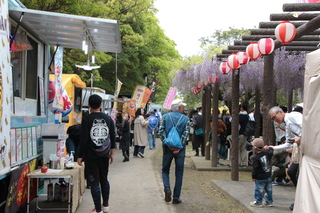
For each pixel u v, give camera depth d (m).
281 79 10.10
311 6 4.99
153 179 8.31
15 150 4.38
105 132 4.89
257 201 5.29
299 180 3.61
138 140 12.75
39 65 6.17
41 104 6.12
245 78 10.25
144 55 23.86
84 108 13.04
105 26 5.30
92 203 5.94
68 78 10.08
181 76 12.38
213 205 5.93
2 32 3.55
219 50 9.86
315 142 3.35
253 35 6.77
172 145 5.79
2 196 4.07
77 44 6.53
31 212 5.33
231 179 7.91
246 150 9.97
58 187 5.98
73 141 7.05
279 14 5.42
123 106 22.20
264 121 6.24
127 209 5.58
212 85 11.40
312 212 3.32
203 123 12.47
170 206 5.84
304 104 3.66
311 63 3.53
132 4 17.03
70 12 10.38
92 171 4.79
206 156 11.69
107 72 21.56
